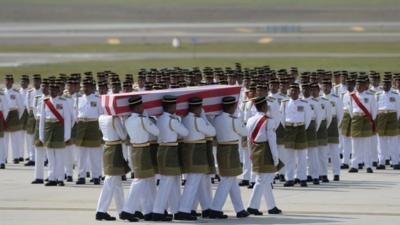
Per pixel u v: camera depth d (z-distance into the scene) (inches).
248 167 3425.2
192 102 2699.3
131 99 2652.6
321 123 3511.3
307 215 2755.9
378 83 3976.4
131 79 3855.8
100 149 3540.8
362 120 3774.6
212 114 2746.1
